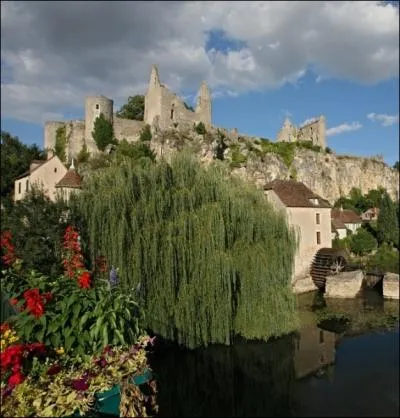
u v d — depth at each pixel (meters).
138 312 6.29
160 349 12.30
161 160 14.67
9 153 44.72
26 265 9.71
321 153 75.62
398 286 28.97
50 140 50.97
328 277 31.05
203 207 13.64
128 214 12.72
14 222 10.94
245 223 14.44
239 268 13.99
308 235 36.25
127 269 12.13
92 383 4.24
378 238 55.34
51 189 30.41
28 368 4.27
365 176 84.44
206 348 13.11
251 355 14.01
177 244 12.77
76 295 5.16
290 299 15.45
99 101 48.81
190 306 12.62
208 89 59.91
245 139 66.38
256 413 11.08
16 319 4.82
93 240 12.13
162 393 10.95
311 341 18.36
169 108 55.03
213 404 11.59
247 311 14.12
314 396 11.62
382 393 11.29
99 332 4.90
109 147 46.75
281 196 36.12
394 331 20.20
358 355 15.59
